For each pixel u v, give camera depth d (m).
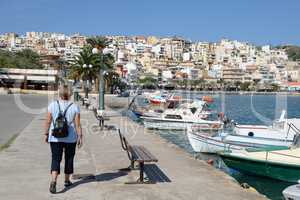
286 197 7.86
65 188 8.39
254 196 8.18
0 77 106.44
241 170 15.44
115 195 7.94
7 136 18.50
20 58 136.88
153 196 7.95
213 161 18.89
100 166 10.98
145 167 11.06
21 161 11.49
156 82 179.75
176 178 9.70
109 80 100.56
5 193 7.97
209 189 8.67
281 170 14.58
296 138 16.91
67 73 125.38
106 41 79.25
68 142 8.13
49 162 11.36
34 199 7.55
